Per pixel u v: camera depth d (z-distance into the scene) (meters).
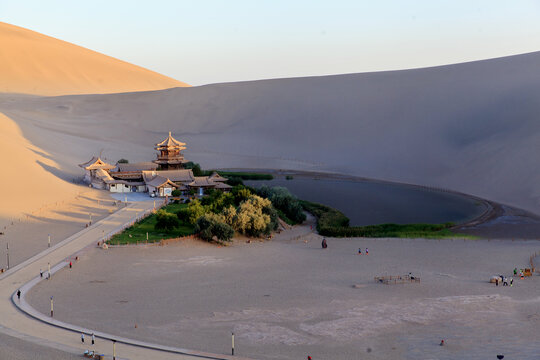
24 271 85.38
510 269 91.62
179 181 159.50
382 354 56.41
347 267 91.75
